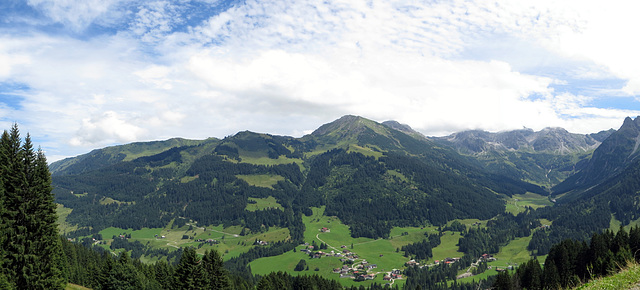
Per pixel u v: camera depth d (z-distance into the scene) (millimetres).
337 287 184750
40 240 55062
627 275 20125
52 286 55750
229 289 103500
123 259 111625
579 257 116688
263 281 118750
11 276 51938
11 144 54344
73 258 156875
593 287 21031
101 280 108562
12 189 53719
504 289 112250
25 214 53594
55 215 57125
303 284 163125
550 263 116812
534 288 117438
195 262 95188
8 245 52281
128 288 105875
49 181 56875
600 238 112812
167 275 138875
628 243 111188
